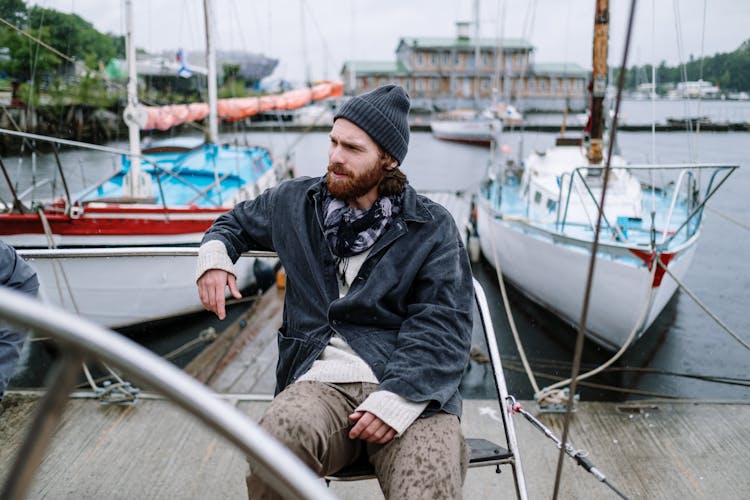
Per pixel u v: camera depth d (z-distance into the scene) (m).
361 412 1.63
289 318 1.93
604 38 8.80
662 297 6.91
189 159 11.21
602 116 8.89
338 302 1.80
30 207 6.74
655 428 3.55
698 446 3.37
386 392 1.63
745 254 10.97
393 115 1.82
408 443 1.62
